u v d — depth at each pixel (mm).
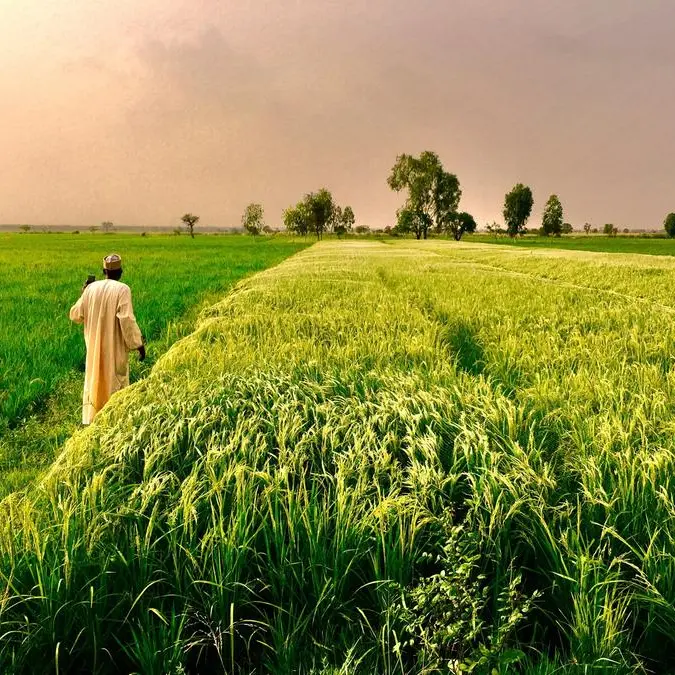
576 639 2006
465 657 1911
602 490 2479
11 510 2473
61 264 28812
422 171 89500
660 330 7316
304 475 2779
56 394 6434
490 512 2393
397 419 3344
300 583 2229
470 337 8016
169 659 1947
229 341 6910
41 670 2004
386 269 22438
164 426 3334
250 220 117750
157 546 2383
